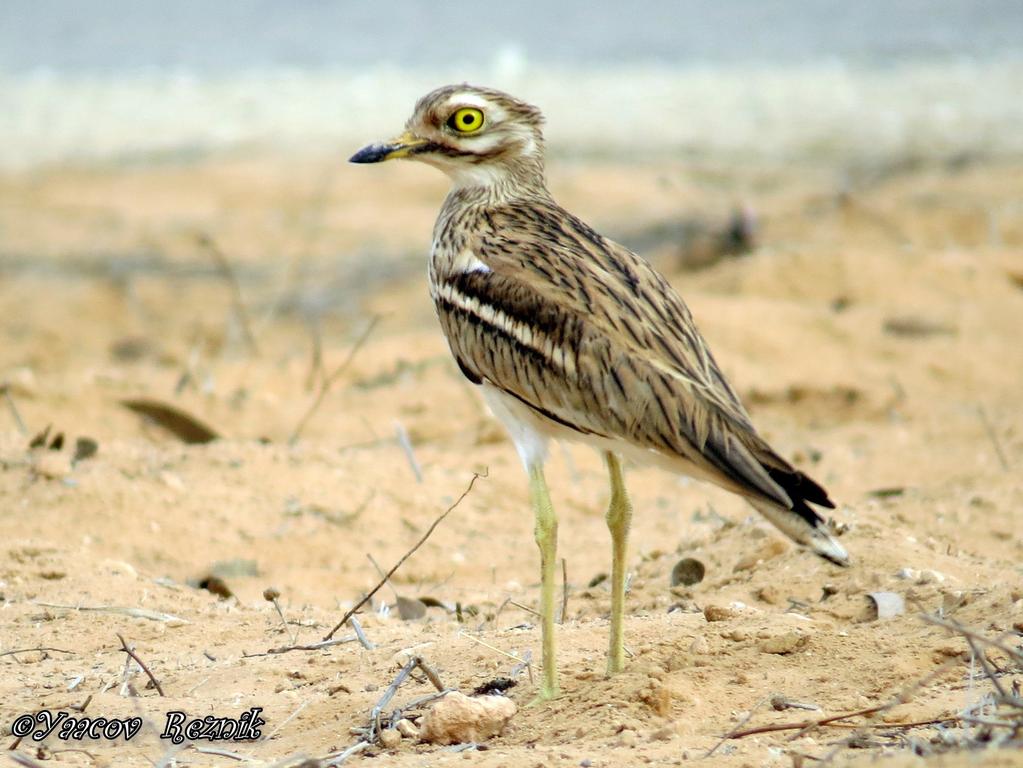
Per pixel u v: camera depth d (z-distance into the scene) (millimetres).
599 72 37625
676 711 7574
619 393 7711
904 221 22375
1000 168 26719
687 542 11055
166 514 11898
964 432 14594
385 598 11047
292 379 16734
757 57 39125
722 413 7574
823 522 7406
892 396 15812
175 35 42000
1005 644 8016
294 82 36719
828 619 9102
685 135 30641
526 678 8258
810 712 7441
